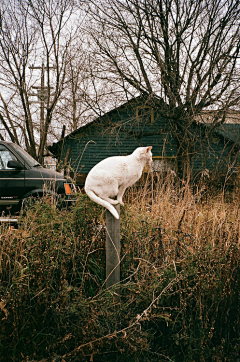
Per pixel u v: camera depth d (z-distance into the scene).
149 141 16.77
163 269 2.73
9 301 2.28
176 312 2.69
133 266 2.93
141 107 11.56
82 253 2.91
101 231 3.06
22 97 17.12
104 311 2.43
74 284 2.87
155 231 3.11
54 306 2.44
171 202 4.34
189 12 10.48
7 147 6.29
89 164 17.66
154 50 10.56
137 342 2.29
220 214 4.05
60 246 2.84
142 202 4.15
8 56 16.53
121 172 2.61
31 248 2.62
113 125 11.65
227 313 2.65
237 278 2.84
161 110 10.49
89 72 11.64
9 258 2.57
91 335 2.27
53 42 16.56
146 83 10.80
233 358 2.62
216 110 9.88
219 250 2.96
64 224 3.18
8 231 3.08
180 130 10.68
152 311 2.51
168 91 10.14
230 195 5.60
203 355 2.52
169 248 3.07
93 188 2.60
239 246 3.05
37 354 2.31
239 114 9.99
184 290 2.53
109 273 2.68
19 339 2.27
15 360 2.25
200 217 3.81
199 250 2.83
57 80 16.95
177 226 3.44
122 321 2.53
